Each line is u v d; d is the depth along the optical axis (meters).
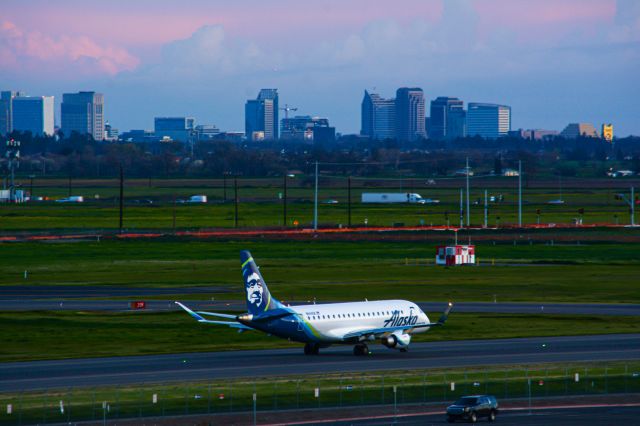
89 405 167.12
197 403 169.88
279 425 157.38
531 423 158.88
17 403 168.00
